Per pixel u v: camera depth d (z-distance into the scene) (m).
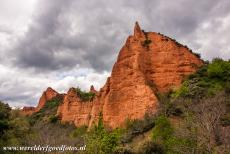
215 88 75.50
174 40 106.62
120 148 56.19
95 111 109.69
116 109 97.75
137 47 102.44
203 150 34.97
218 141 36.50
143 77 96.06
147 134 71.81
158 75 99.19
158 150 53.78
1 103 62.72
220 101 56.84
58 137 72.94
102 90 113.75
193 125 38.50
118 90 99.94
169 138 49.97
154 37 105.44
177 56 100.12
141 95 93.50
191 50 106.44
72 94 132.88
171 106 73.75
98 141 55.88
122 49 105.38
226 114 53.91
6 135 55.84
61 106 135.75
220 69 83.44
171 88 94.56
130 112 93.75
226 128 40.19
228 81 79.44
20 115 74.00
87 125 113.50
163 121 59.12
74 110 127.12
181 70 97.94
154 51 102.69
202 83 80.50
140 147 57.06
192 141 37.03
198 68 97.75
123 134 76.38
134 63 99.81
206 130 35.75
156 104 86.62
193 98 73.06
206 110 46.12
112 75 103.25
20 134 62.44
